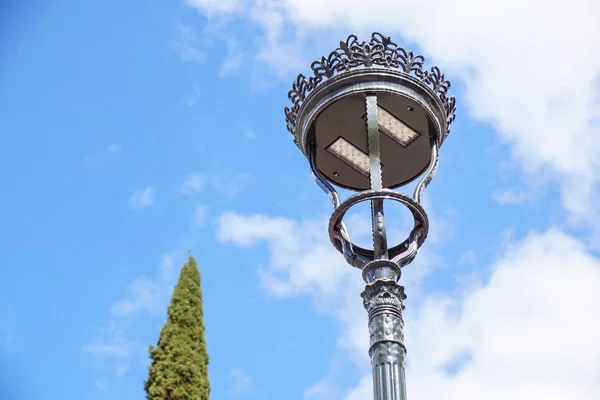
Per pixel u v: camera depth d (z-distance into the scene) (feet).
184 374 41.11
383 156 53.72
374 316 44.70
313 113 50.08
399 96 49.55
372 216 48.37
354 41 50.08
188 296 43.37
